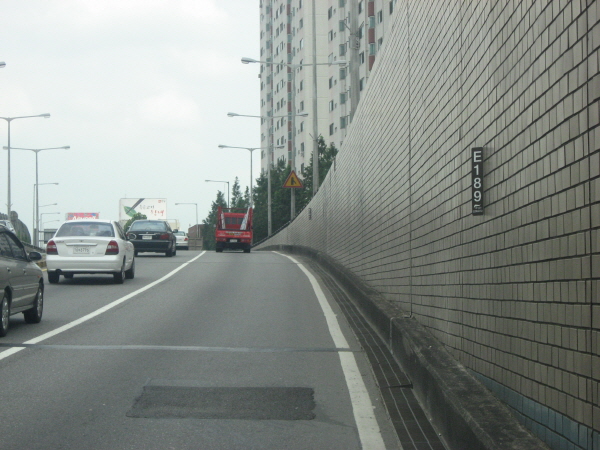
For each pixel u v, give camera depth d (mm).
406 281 9320
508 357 4633
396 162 10156
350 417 6281
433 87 7363
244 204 135625
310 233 32719
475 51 5516
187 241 58375
